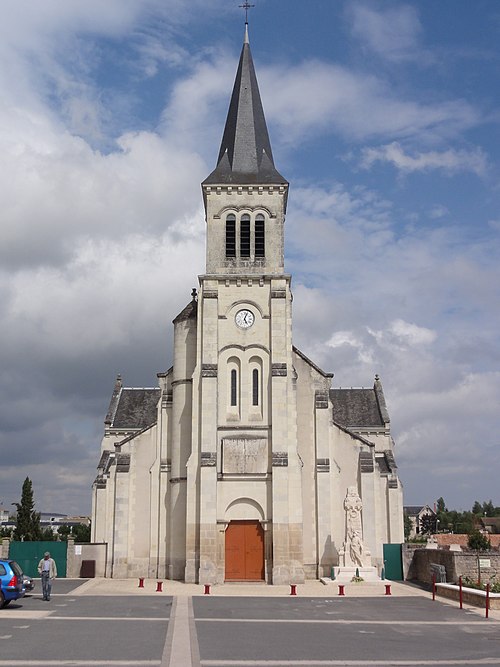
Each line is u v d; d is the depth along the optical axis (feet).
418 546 173.06
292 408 157.28
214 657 65.57
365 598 123.75
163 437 168.45
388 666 62.49
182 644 72.54
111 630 82.38
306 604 113.29
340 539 163.94
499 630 84.94
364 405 230.07
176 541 160.56
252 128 175.42
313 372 169.89
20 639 75.66
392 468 210.79
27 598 120.06
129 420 224.53
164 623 88.63
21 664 61.82
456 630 84.89
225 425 156.15
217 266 164.66
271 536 151.33
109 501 172.04
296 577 148.25
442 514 595.88
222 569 150.71
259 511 153.28
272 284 162.61
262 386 158.30
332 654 68.03
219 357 159.74
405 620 93.97
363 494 166.09
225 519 152.76
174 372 168.14
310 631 82.99
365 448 169.37
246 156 171.94
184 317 168.86
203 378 156.56
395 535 185.16
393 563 167.12
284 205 174.09
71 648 69.97
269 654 67.51
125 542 164.76
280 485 151.33
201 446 153.79
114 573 163.32
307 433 166.40
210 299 161.07
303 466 164.66
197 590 136.87
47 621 90.53
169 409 169.78
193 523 152.35
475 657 67.05
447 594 124.67
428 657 66.90
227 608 106.22
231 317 161.68
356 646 72.74
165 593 130.72
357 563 151.94
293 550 149.69
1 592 105.81
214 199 168.04
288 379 157.79
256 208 167.43
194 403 157.38
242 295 162.61
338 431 170.81
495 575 131.95
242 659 64.80
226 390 158.61
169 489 165.37
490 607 105.60
